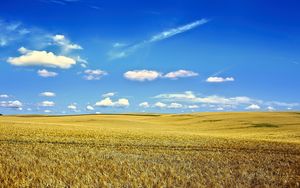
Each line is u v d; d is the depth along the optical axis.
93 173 19.22
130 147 35.41
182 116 124.06
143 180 17.67
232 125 88.44
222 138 52.56
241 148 38.28
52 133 50.88
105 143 39.22
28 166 20.94
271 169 23.12
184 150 34.03
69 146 34.34
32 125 71.50
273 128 80.12
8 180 16.95
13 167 20.44
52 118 125.69
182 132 69.00
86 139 43.62
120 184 16.81
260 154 32.19
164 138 48.94
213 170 21.80
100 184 16.75
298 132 71.00
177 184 17.16
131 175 18.80
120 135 52.06
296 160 28.23
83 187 15.99
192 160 26.67
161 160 26.14
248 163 25.62
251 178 19.50
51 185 16.27
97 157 26.64
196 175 19.53
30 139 40.69
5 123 76.06
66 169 20.22
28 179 17.12
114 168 21.00
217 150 35.28
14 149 30.00
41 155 26.91
